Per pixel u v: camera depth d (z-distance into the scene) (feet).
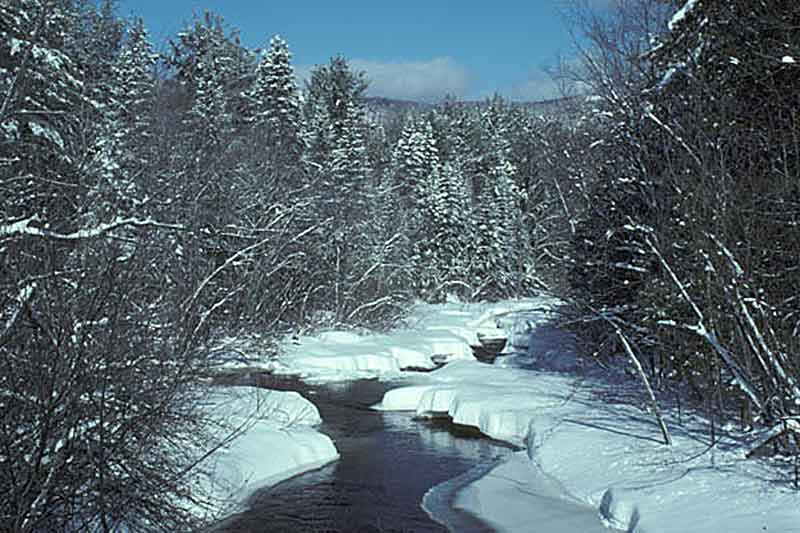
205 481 39.47
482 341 138.72
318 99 174.19
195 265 36.24
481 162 260.62
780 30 41.68
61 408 23.02
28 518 22.18
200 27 129.39
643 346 62.54
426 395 71.77
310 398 77.00
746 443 40.52
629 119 61.05
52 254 22.59
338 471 49.55
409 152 211.00
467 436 60.34
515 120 247.70
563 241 97.14
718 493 33.96
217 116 108.99
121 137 61.67
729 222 39.99
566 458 46.78
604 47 66.69
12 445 22.41
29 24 42.98
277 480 46.42
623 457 43.39
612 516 36.27
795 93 41.88
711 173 42.29
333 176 132.57
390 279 136.67
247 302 69.41
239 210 84.02
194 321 32.42
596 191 72.59
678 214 49.70
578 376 75.46
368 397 78.18
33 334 22.25
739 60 44.88
